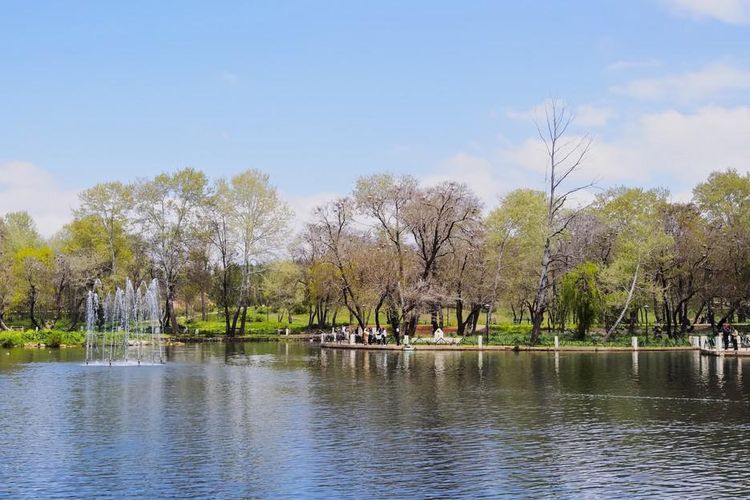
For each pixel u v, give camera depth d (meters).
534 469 19.56
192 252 92.81
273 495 17.38
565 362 52.31
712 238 76.38
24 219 126.94
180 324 104.25
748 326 87.88
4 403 31.38
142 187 90.94
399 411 28.67
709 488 17.73
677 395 33.09
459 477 18.84
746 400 31.42
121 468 19.78
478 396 32.94
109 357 59.47
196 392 34.88
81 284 89.12
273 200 91.12
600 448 21.97
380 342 74.31
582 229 83.25
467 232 73.25
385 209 71.31
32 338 73.69
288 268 100.69
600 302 70.69
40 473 19.31
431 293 70.06
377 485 18.16
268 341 88.19
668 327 79.00
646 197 79.81
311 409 29.28
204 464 20.19
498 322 115.56
